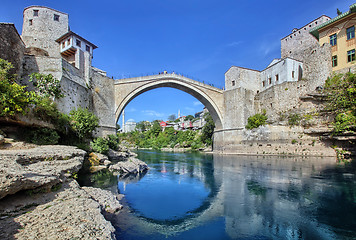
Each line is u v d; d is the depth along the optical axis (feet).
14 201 17.84
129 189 39.83
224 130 127.03
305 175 47.47
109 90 94.48
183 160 95.30
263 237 20.94
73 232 14.49
